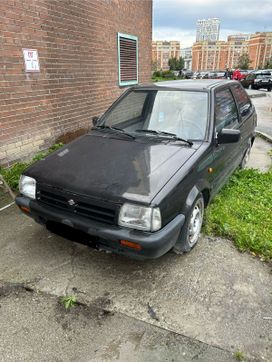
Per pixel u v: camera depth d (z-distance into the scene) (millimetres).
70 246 3242
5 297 2566
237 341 2191
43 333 2248
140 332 2258
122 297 2574
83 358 2064
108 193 2482
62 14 6008
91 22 7004
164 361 2047
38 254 3115
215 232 3488
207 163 3207
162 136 3352
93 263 2984
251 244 3232
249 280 2781
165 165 2824
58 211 2703
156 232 2416
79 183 2641
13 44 4961
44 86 5766
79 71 6801
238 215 3900
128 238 2381
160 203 2395
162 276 2814
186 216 2793
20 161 5418
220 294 2613
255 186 4785
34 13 5305
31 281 2746
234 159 4547
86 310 2447
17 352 2105
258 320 2365
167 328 2291
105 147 3236
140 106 3793
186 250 3057
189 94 3682
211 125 3398
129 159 2938
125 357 2072
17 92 5168
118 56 8445
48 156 3260
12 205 4129
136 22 9320
